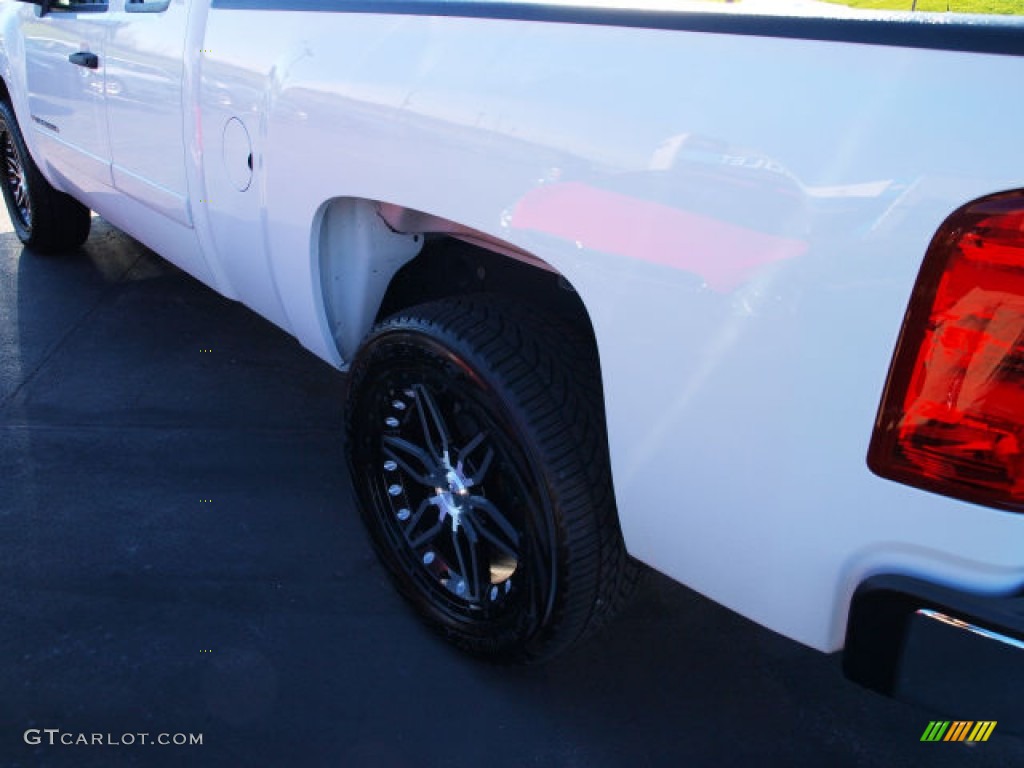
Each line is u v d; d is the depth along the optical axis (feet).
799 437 4.97
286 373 13.02
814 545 5.15
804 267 4.73
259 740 7.19
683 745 7.27
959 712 4.71
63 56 12.34
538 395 6.51
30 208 15.88
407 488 8.14
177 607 8.54
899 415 4.60
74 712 7.39
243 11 8.40
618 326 5.64
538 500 6.56
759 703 7.70
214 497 10.16
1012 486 4.42
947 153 4.27
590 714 7.54
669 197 5.21
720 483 5.45
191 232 10.15
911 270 4.41
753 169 4.85
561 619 6.83
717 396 5.27
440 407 7.29
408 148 6.65
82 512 9.82
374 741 7.22
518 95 5.93
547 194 5.80
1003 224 4.16
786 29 4.78
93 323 14.24
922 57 4.36
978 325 4.32
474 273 8.75
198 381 12.67
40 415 11.66
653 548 6.20
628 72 5.39
